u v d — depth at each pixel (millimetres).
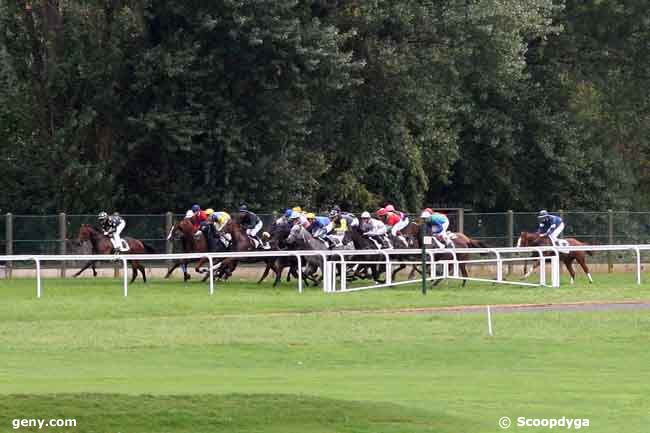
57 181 63031
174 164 65062
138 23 61312
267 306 41594
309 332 35250
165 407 20938
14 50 63156
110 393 21953
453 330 35812
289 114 64125
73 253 57781
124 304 41375
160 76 62406
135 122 61969
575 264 64688
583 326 37031
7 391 22812
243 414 20734
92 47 62312
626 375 28016
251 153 65188
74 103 64062
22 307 40188
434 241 53312
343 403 21562
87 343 33062
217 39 62938
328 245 51750
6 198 63969
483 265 62719
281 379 26422
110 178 62688
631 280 56594
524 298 45719
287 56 62094
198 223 52594
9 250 57031
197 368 28938
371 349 32406
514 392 24688
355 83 63281
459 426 20625
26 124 63906
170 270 54781
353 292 47219
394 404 21938
